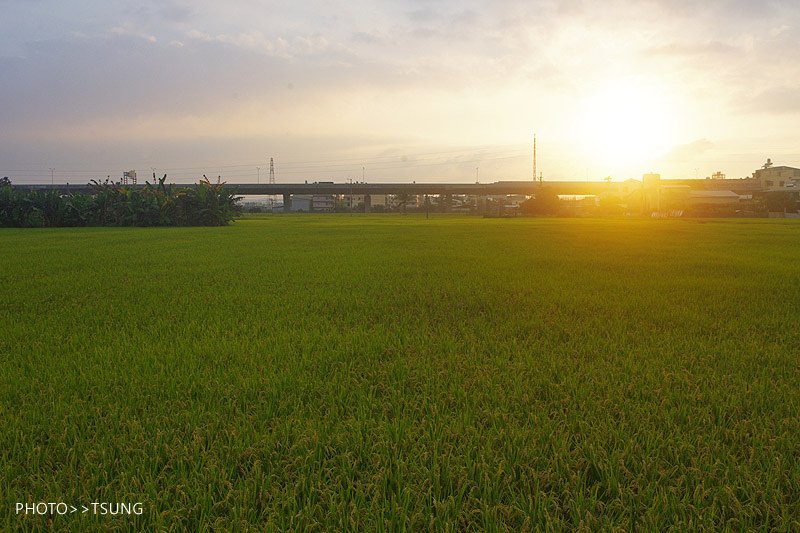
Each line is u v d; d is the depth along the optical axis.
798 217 79.00
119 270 13.00
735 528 2.51
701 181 112.88
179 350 5.45
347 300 8.62
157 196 45.72
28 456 3.08
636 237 27.14
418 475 2.85
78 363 4.98
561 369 4.75
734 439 3.30
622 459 3.00
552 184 118.88
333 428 3.43
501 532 2.40
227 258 16.05
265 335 6.29
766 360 5.11
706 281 10.71
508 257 16.12
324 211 133.12
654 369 4.73
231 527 2.43
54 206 43.75
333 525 2.45
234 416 3.70
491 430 3.36
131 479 2.82
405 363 4.92
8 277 11.67
